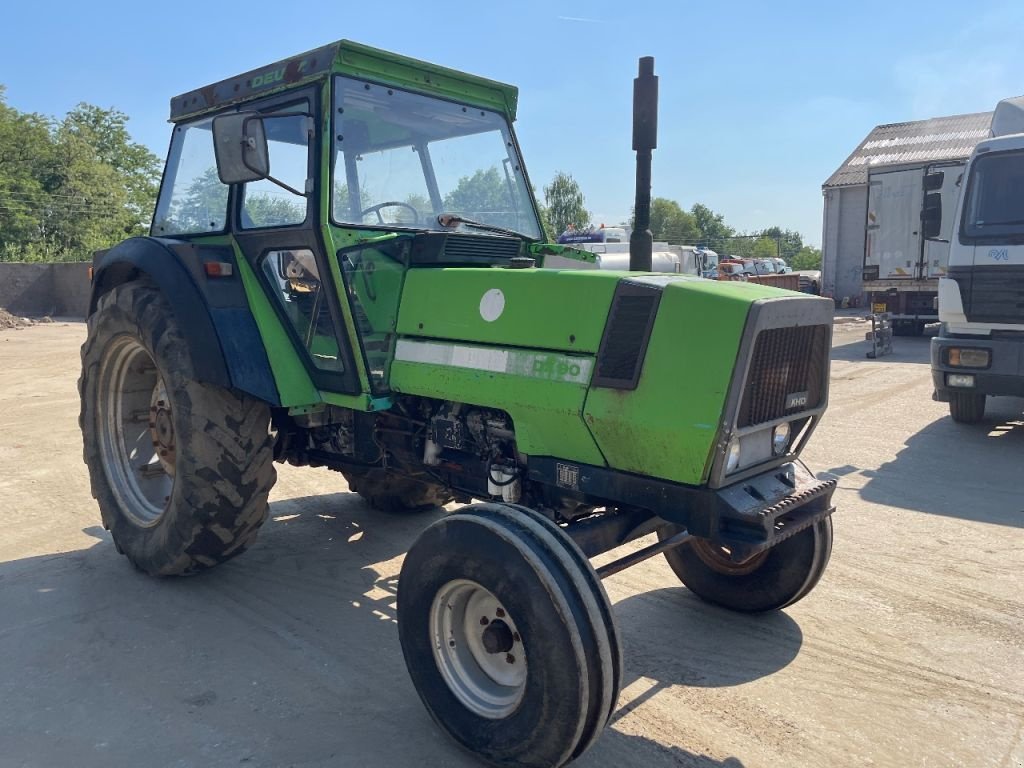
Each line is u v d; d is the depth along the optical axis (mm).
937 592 4109
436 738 2885
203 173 4270
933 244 14820
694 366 2693
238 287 3914
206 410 3760
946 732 2941
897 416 8445
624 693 3193
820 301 3025
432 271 3434
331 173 3479
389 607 3961
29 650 3482
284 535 4961
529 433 3094
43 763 2711
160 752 2775
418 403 3662
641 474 2891
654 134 4098
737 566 3852
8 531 4973
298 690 3188
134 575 4301
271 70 3719
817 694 3193
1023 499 5598
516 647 2707
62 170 37719
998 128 7949
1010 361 7027
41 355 13969
